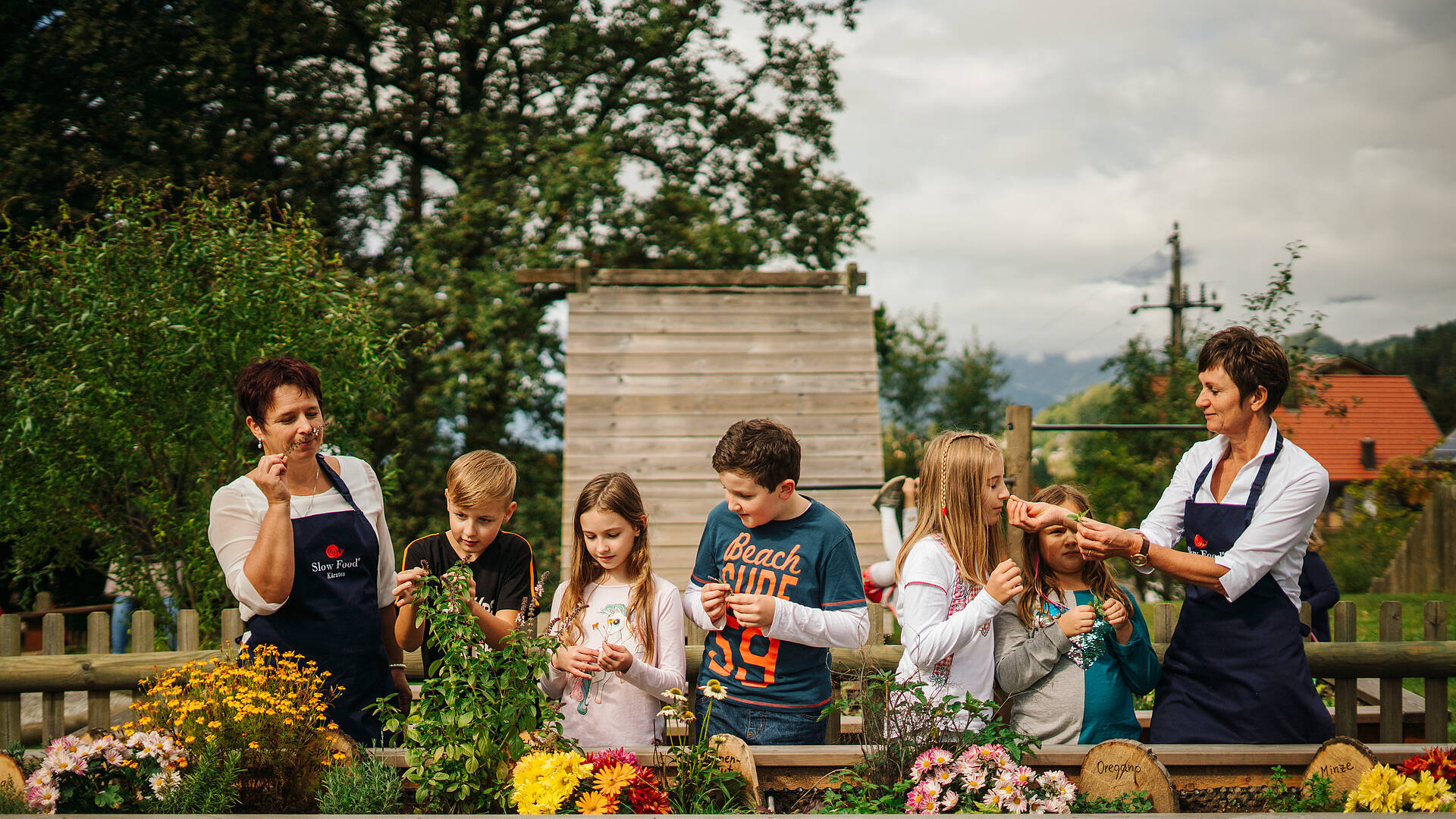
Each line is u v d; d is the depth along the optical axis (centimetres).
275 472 259
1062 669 289
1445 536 1423
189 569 548
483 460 292
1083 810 239
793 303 1008
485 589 294
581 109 1585
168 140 1181
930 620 274
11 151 1017
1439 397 4119
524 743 246
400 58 1453
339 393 582
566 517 864
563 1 1473
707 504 873
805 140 1678
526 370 1327
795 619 271
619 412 916
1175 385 1079
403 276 1300
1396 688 379
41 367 551
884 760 258
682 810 241
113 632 645
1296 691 274
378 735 280
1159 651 372
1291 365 923
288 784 236
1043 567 303
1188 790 262
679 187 1509
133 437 549
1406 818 176
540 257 1307
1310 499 270
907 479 639
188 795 222
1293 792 258
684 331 974
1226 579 272
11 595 888
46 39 1091
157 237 575
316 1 1323
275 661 262
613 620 289
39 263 608
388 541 302
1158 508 312
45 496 575
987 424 3212
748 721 283
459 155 1380
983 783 240
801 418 924
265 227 633
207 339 545
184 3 1167
